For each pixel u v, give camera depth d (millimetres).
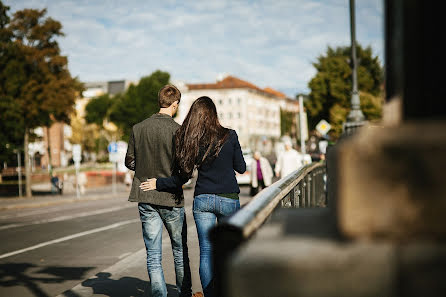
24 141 30422
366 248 607
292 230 751
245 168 4207
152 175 4320
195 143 4031
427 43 709
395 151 605
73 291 5602
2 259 8375
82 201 26734
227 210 4055
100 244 9680
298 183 4914
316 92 57812
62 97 27922
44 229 12664
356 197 625
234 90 112000
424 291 585
